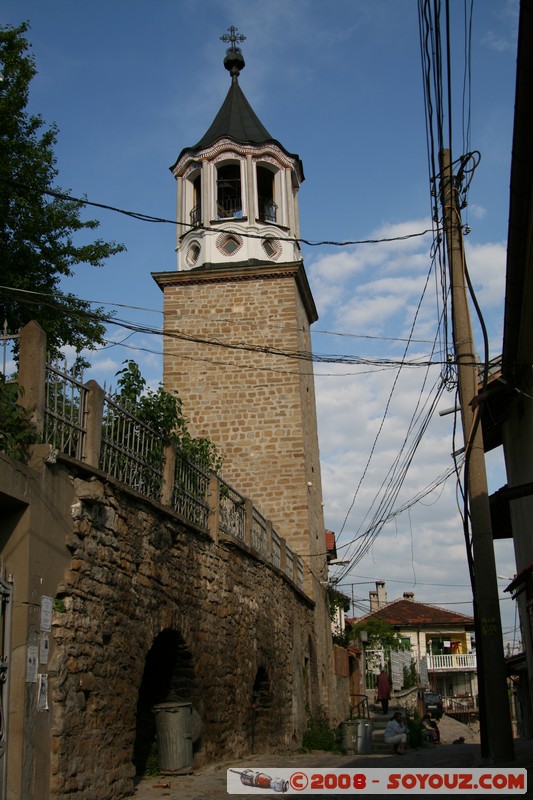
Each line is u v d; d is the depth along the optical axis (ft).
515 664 74.23
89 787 25.85
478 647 35.70
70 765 24.56
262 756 46.19
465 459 35.32
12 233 50.11
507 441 51.24
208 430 79.30
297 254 87.10
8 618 22.54
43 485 24.52
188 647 36.81
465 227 36.45
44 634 23.82
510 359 40.14
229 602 44.32
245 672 46.34
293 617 63.21
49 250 52.16
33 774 22.41
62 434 26.71
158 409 36.99
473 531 34.42
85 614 26.61
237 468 78.13
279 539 61.77
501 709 32.86
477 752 49.37
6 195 48.32
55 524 25.11
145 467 33.91
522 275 31.40
